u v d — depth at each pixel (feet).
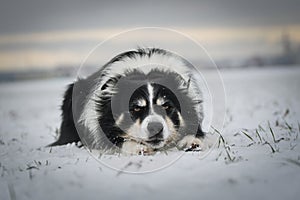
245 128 5.43
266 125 5.57
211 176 3.66
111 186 3.60
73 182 3.70
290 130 5.08
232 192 3.40
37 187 3.70
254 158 4.03
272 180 3.53
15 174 4.05
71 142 5.18
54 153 4.64
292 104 7.89
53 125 6.87
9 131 6.56
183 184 3.56
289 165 3.78
